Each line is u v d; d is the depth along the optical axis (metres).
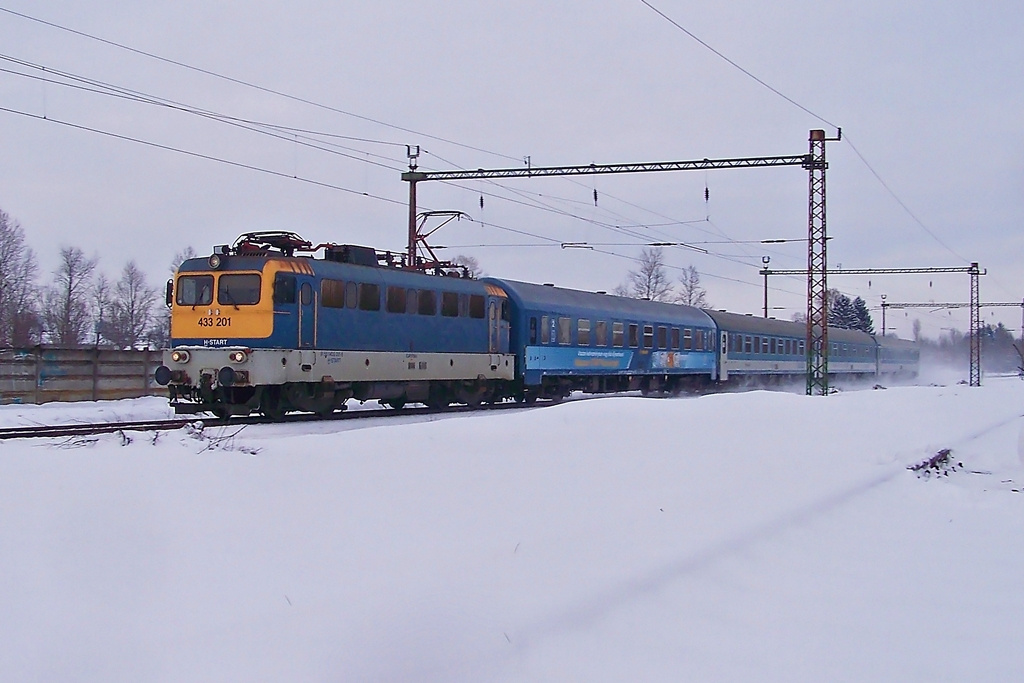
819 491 12.27
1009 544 10.56
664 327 36.47
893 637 6.89
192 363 19.38
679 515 9.48
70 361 28.05
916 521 11.84
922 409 26.31
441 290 24.16
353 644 5.14
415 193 32.75
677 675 5.83
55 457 6.80
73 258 64.00
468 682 5.29
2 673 4.22
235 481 7.09
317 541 6.43
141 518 5.93
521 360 27.75
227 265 19.44
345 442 9.23
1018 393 41.91
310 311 19.88
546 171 31.83
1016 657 6.51
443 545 6.98
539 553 7.37
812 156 32.97
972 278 64.62
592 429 12.37
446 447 9.80
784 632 6.85
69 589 4.94
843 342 55.03
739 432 15.07
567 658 5.85
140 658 4.59
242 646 4.87
